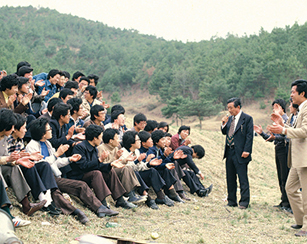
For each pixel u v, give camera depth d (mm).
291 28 126812
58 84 8023
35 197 4668
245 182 7055
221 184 10203
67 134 6273
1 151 4473
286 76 94250
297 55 102812
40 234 4164
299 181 5289
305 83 5215
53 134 5605
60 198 4941
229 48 141375
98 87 154375
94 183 5469
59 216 4801
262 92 100750
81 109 6465
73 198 5605
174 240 4578
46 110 6164
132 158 6074
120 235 4555
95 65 186500
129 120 14492
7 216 3631
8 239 3332
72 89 7418
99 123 6883
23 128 4766
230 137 7207
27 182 4664
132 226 5047
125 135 6508
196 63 130375
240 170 7074
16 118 4641
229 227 5449
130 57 182125
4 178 4500
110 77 158125
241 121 7117
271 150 19938
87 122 6840
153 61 164750
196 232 5043
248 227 5477
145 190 6570
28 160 4320
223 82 99062
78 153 5594
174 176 7520
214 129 75938
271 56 102000
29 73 6812
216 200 7941
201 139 15445
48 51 194375
